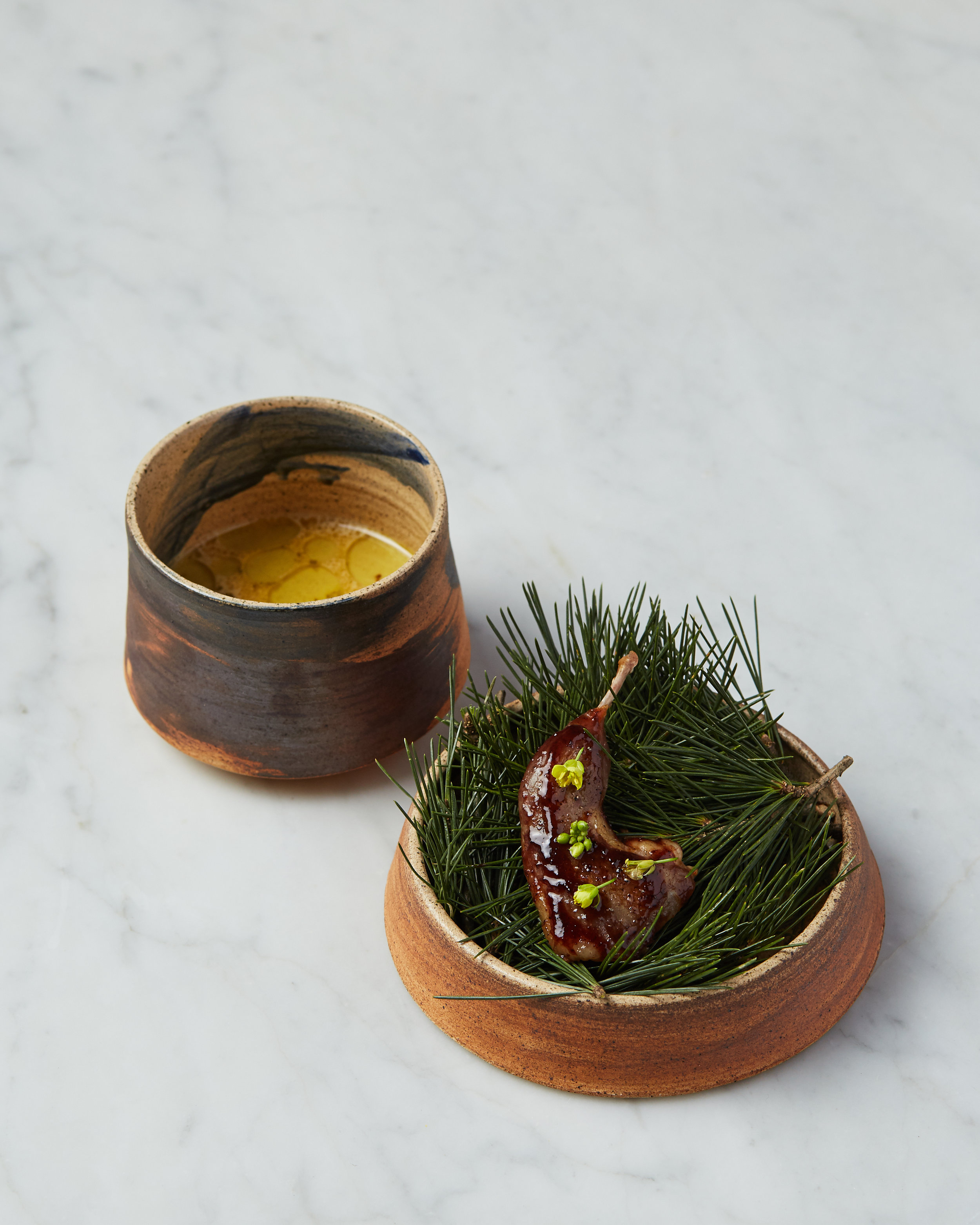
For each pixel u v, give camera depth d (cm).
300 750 75
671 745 73
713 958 68
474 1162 71
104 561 84
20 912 76
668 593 84
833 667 82
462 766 72
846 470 88
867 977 72
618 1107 72
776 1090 72
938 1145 71
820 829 72
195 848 77
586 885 69
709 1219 70
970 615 84
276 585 79
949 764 80
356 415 78
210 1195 71
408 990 72
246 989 74
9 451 88
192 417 90
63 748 79
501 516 86
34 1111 72
